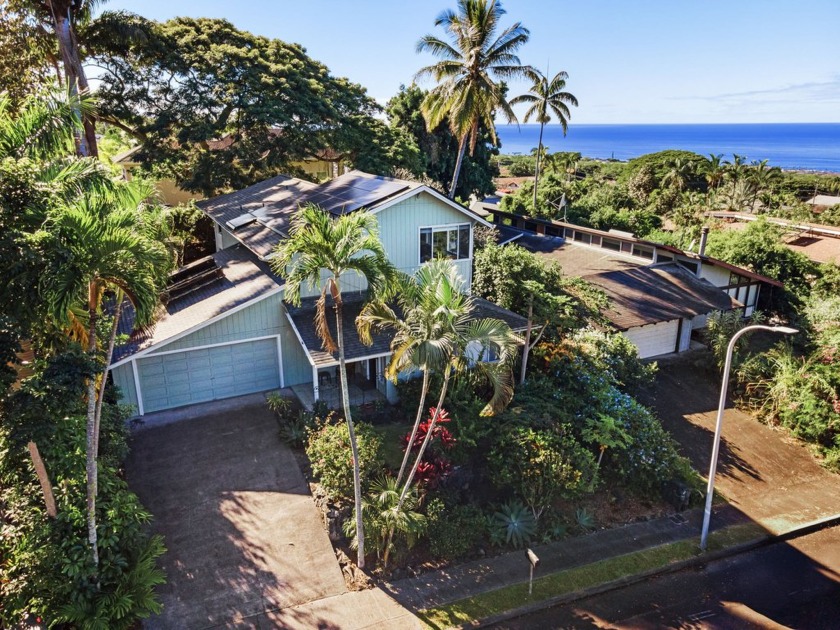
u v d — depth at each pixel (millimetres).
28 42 25906
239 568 12688
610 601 13117
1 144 10820
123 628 10461
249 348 19531
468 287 22797
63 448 11930
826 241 38406
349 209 19734
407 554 13688
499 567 13805
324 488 14586
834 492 17812
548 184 56781
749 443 20188
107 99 30359
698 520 16172
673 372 24453
